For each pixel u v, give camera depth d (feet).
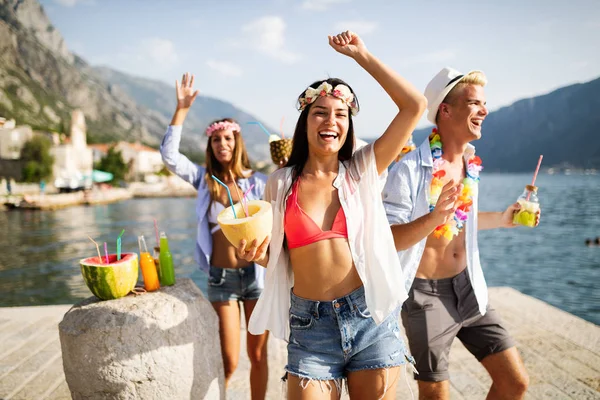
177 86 11.58
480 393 12.01
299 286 6.99
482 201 234.79
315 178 7.06
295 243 6.89
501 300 19.15
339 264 6.75
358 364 6.73
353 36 6.71
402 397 12.25
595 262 85.56
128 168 304.91
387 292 6.69
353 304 6.67
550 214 172.55
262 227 6.27
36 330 16.96
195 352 7.77
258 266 10.80
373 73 6.66
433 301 8.37
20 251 83.10
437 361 8.28
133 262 8.06
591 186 403.54
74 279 61.93
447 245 8.53
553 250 99.66
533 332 15.69
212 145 11.44
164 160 11.43
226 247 10.77
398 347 6.82
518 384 8.23
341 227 6.81
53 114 647.15
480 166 8.85
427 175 8.58
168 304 7.66
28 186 204.23
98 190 223.30
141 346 7.20
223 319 10.54
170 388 7.41
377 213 6.92
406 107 6.64
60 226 119.75
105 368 7.12
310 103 6.93
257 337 10.37
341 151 7.43
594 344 14.62
